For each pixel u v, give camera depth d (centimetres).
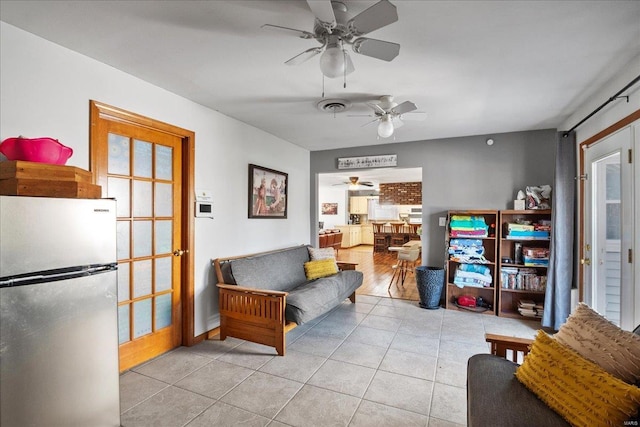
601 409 119
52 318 156
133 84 257
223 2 169
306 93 294
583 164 326
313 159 548
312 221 549
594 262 304
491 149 434
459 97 302
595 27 188
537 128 407
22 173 155
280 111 344
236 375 250
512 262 410
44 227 153
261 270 355
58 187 165
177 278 305
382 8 146
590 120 307
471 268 423
